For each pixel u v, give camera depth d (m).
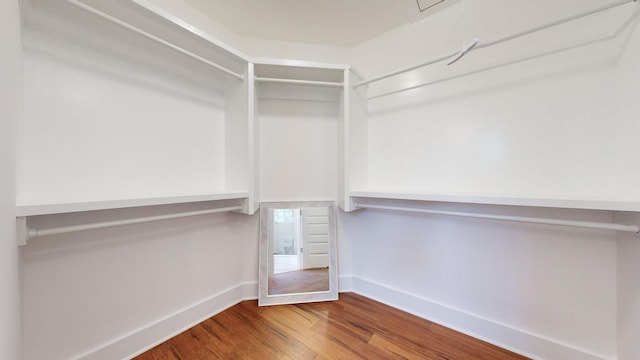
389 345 1.27
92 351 1.07
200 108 1.53
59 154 1.00
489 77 1.34
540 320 1.18
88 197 1.01
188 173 1.47
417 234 1.59
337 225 1.91
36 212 0.75
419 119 1.60
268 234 1.79
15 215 0.70
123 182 1.19
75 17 1.01
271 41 1.84
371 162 1.83
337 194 1.89
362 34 1.79
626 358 0.94
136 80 1.23
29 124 0.92
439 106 1.52
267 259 1.76
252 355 1.19
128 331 1.19
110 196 1.08
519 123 1.25
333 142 1.90
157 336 1.29
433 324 1.48
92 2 0.97
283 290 1.75
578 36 1.10
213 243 1.59
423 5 1.50
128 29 1.07
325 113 1.89
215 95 1.61
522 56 1.24
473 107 1.39
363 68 1.86
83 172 1.06
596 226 0.94
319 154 1.89
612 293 1.02
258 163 1.78
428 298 1.54
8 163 0.65
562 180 1.14
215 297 1.59
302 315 1.57
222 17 1.61
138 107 1.24
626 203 0.81
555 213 1.13
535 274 1.20
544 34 1.18
